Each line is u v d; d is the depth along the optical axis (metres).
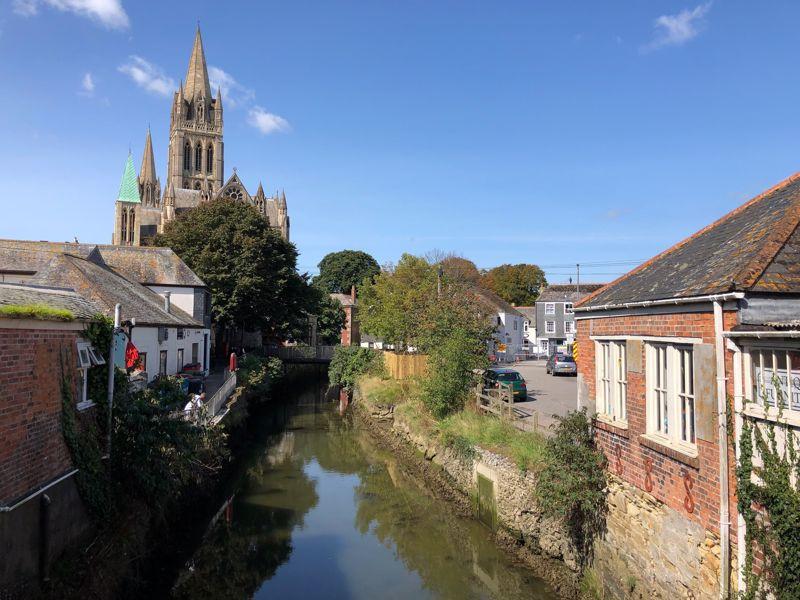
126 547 10.22
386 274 39.16
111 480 11.20
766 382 6.38
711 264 8.34
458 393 18.84
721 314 7.01
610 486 10.07
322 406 36.88
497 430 14.88
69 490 9.38
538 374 38.16
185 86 101.19
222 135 101.94
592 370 11.12
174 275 38.12
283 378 47.34
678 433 8.14
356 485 18.84
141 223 96.56
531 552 12.05
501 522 13.14
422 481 18.19
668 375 8.34
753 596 6.40
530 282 81.44
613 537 9.86
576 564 10.94
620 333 9.90
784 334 5.85
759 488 6.35
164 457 12.28
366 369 35.53
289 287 51.41
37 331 8.58
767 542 6.25
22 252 36.06
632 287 10.42
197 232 46.25
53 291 10.91
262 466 21.45
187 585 11.81
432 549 13.47
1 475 7.48
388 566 12.70
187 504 14.66
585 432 10.97
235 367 30.16
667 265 10.28
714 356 7.16
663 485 8.34
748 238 8.20
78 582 8.75
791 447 5.98
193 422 15.23
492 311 27.75
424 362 29.23
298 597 11.36
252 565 12.83
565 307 64.06
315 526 15.18
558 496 10.47
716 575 7.06
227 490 18.25
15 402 7.88
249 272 45.44
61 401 9.34
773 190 9.84
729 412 6.87
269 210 98.75
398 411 23.31
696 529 7.50
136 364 16.72
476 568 12.25
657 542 8.48
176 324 29.23
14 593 7.61
